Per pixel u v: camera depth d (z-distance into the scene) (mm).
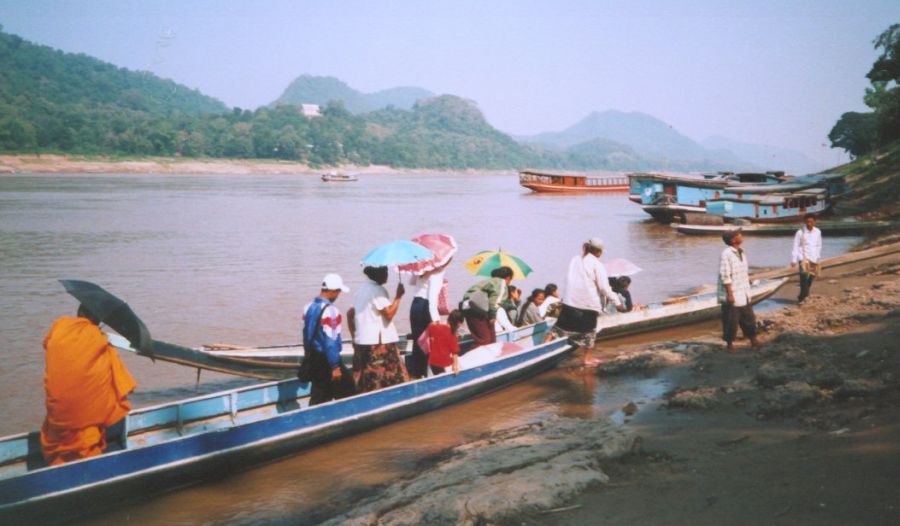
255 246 30859
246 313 17266
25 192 73375
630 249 30031
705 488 6039
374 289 9414
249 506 7223
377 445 8789
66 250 28922
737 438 7414
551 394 10578
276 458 8320
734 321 11703
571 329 11766
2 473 7387
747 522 5238
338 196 79938
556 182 88375
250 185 111125
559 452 7445
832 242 30281
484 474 6961
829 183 39781
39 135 169875
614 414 9281
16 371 12227
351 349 12133
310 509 7105
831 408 7836
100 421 7375
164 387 11773
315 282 21750
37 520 6734
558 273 23531
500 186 130250
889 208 39938
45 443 7340
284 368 11586
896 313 11984
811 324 12586
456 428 9320
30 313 16969
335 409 8711
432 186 125875
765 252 28594
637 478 6520
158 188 90312
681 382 10438
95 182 105688
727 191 39000
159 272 23516
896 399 7641
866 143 85562
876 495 5246
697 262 25938
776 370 9555
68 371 7164
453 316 10367
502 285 11422
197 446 7629
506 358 10781
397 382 9539
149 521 6961
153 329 15547
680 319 14773
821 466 6047
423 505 6180
